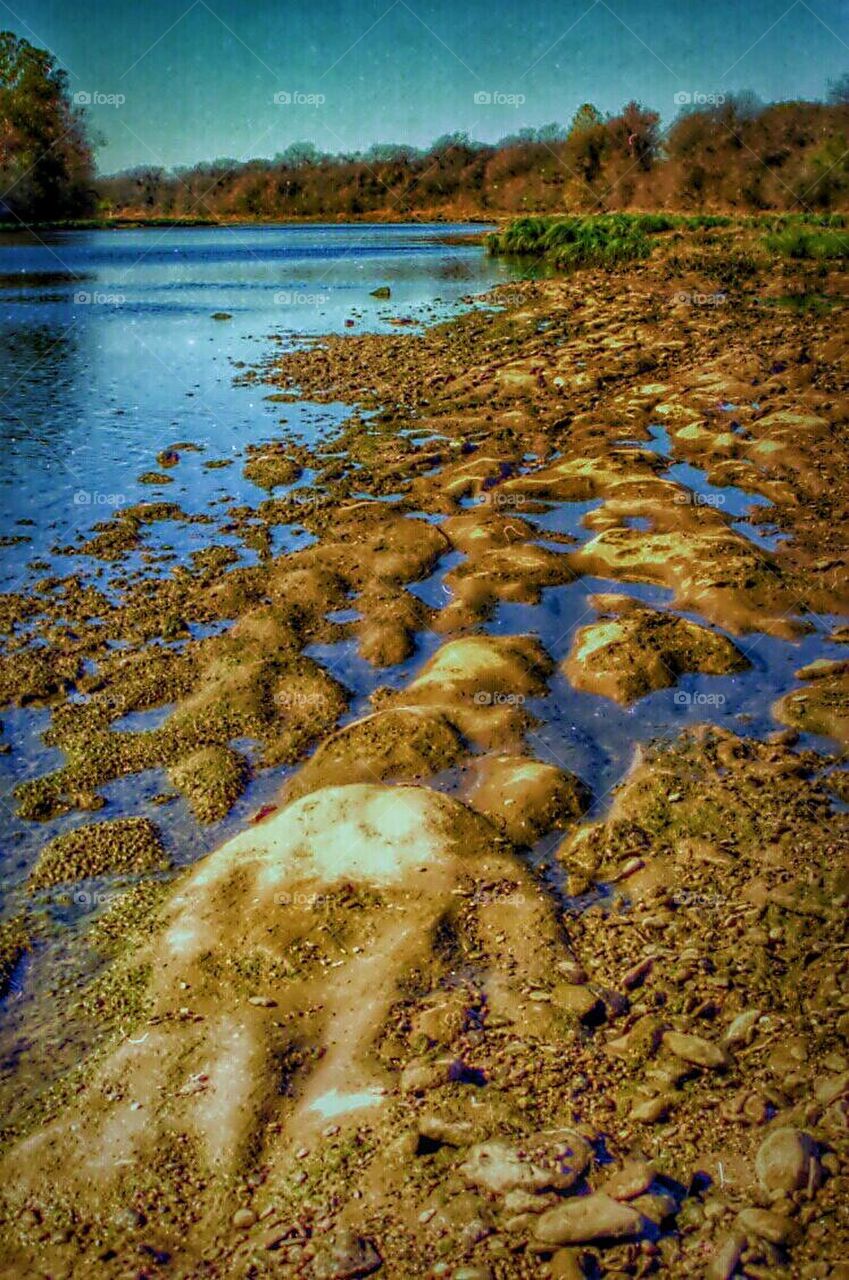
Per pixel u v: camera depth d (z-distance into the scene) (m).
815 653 8.12
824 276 22.61
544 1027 4.70
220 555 9.88
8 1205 4.11
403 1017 4.75
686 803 6.30
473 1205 3.88
